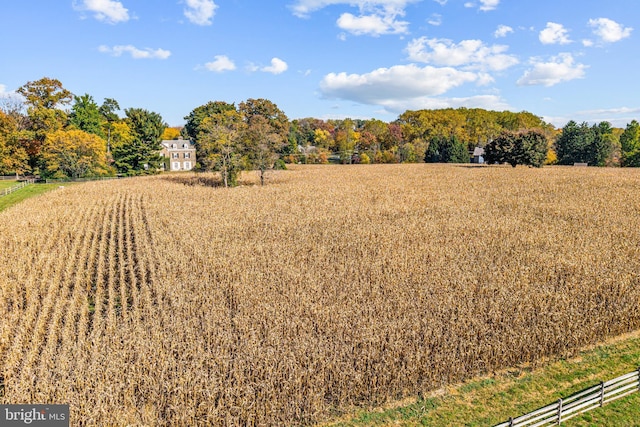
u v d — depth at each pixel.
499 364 14.32
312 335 14.74
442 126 136.75
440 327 14.98
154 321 15.56
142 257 23.88
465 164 105.50
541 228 31.25
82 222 33.31
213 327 14.88
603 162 104.62
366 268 21.73
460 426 11.48
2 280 20.05
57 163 69.50
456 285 19.33
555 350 15.12
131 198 46.16
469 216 35.94
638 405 12.31
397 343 13.58
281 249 25.30
